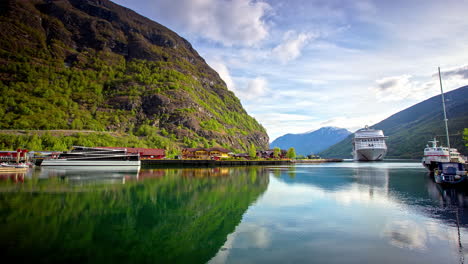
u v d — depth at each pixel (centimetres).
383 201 3181
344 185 4741
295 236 1981
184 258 1644
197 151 13975
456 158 6800
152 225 2336
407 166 12106
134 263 1568
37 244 1833
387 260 1547
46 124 15688
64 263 1550
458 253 1630
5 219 2398
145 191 4116
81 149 10550
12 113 16412
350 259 1569
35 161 10494
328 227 2186
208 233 2108
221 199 3481
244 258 1616
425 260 1545
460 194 3575
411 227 2142
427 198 3325
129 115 19838
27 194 3675
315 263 1522
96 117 18712
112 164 10088
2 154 9956
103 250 1767
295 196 3634
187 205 3125
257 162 13850
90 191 4025
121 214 2692
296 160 17462
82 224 2323
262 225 2283
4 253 1666
